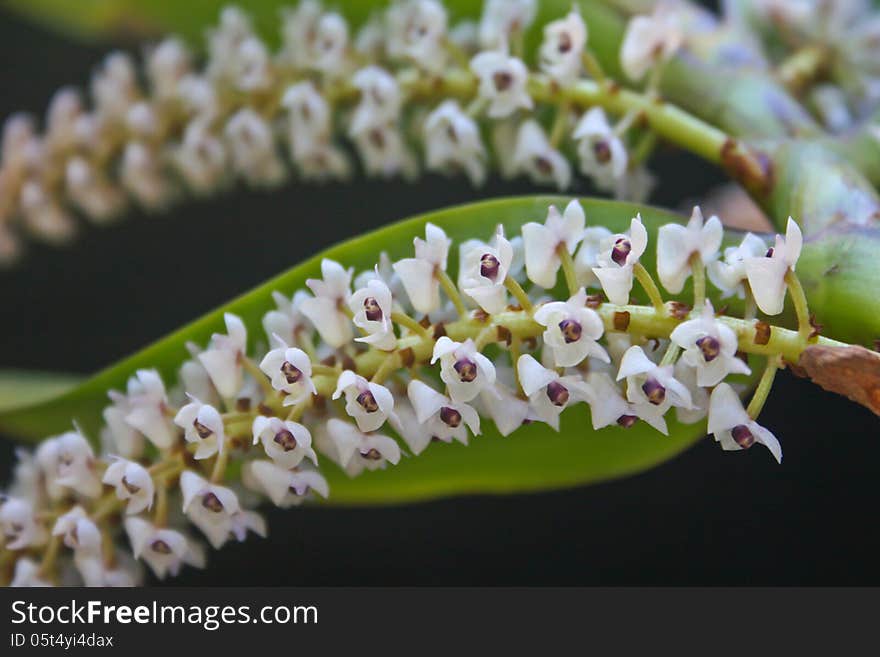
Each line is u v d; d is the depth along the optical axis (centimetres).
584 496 40
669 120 25
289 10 30
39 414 25
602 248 21
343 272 22
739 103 26
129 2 32
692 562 39
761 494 39
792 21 29
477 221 23
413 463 25
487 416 24
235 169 30
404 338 22
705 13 28
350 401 21
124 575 24
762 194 24
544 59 26
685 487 40
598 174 25
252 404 22
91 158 31
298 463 22
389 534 39
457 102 26
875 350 21
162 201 32
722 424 21
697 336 20
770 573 39
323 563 39
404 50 26
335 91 28
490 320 21
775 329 21
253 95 28
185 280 45
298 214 45
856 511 39
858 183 23
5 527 23
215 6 31
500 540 40
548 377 21
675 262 21
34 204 32
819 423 40
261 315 23
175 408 24
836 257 22
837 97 28
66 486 23
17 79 44
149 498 22
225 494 22
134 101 31
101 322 44
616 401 21
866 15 29
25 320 44
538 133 25
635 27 25
